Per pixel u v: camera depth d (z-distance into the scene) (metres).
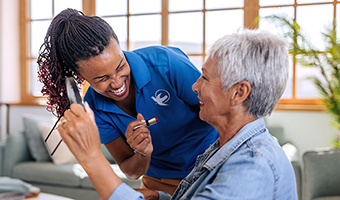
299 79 3.45
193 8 3.79
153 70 1.35
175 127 1.42
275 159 0.87
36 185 3.41
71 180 3.26
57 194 3.32
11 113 4.49
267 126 3.54
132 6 4.02
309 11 3.41
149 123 1.24
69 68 1.25
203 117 1.02
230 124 0.99
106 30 1.12
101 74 1.13
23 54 4.60
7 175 3.55
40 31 4.53
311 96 3.89
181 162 1.51
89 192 3.21
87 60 1.10
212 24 3.73
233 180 0.83
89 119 0.88
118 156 1.53
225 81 0.93
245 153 0.89
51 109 1.37
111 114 1.42
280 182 0.86
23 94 4.63
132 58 1.32
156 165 1.58
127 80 1.26
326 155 2.58
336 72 2.96
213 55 0.95
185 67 1.35
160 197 1.29
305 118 3.46
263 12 3.55
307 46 3.07
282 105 3.55
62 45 1.12
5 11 4.45
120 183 0.89
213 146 1.18
